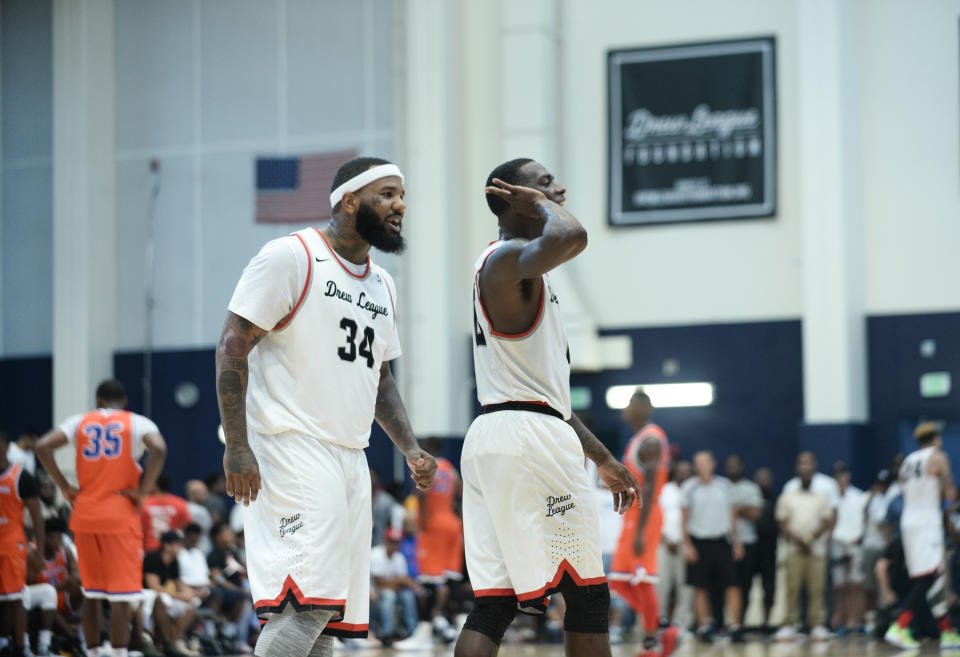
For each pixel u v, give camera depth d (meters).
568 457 8.08
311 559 7.92
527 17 32.78
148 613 20.34
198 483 25.33
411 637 24.42
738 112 31.91
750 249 31.70
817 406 29.89
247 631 22.86
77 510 15.94
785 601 25.56
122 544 15.90
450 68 32.97
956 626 22.69
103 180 35.59
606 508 24.64
